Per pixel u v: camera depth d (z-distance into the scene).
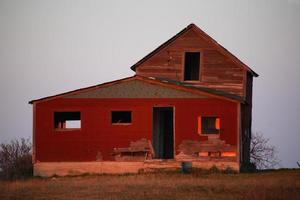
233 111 49.31
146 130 49.84
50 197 39.09
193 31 53.56
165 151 53.47
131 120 50.03
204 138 49.38
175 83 53.59
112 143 49.97
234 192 39.50
